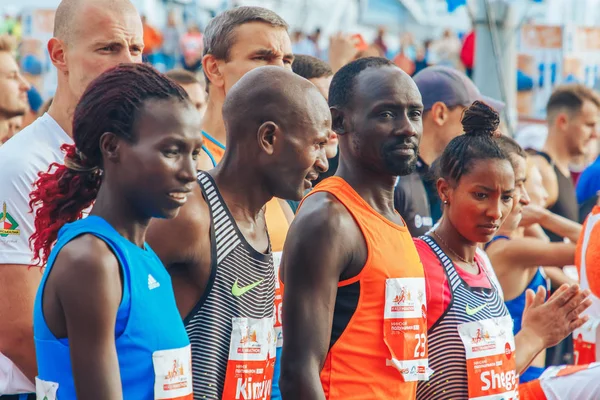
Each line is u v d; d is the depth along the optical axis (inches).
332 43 429.4
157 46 850.8
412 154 184.4
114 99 139.9
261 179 177.0
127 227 143.3
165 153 139.4
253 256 175.9
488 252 279.1
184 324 169.2
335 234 173.3
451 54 886.4
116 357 135.6
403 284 180.5
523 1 532.1
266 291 179.2
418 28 931.3
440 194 213.2
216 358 170.1
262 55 244.8
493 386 202.1
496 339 204.7
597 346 275.9
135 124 139.0
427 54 897.5
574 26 636.1
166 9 933.2
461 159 208.1
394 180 189.8
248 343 173.3
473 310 203.2
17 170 204.1
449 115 314.5
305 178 182.1
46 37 605.0
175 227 166.6
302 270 171.6
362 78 185.2
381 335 177.9
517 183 268.8
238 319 172.4
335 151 284.8
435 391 199.5
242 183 176.7
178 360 145.9
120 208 142.5
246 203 177.9
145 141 138.9
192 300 170.1
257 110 173.3
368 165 185.0
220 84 247.4
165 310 145.7
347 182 185.2
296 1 1013.8
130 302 138.9
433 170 221.0
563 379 244.1
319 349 170.1
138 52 220.5
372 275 177.5
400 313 179.5
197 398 167.5
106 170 142.6
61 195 148.7
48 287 136.7
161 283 146.7
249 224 178.5
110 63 212.4
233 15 246.4
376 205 186.1
